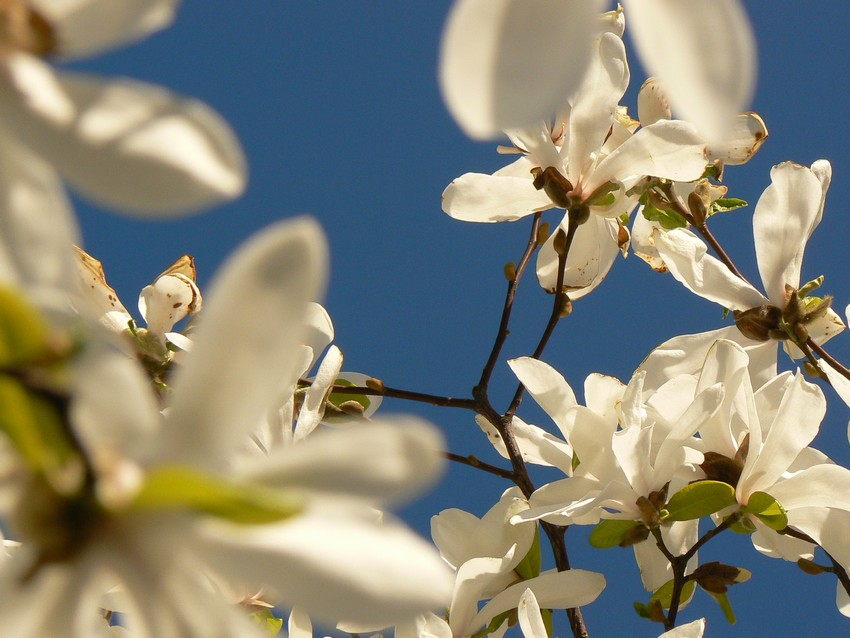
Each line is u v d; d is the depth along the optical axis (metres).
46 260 0.47
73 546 0.51
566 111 2.07
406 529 0.53
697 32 0.47
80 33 0.49
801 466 1.90
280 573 0.52
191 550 0.52
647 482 1.78
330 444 0.51
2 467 0.49
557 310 2.06
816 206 2.12
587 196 1.97
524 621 1.56
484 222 2.08
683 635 1.61
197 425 0.51
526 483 2.03
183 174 0.45
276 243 0.49
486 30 0.47
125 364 0.50
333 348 1.87
